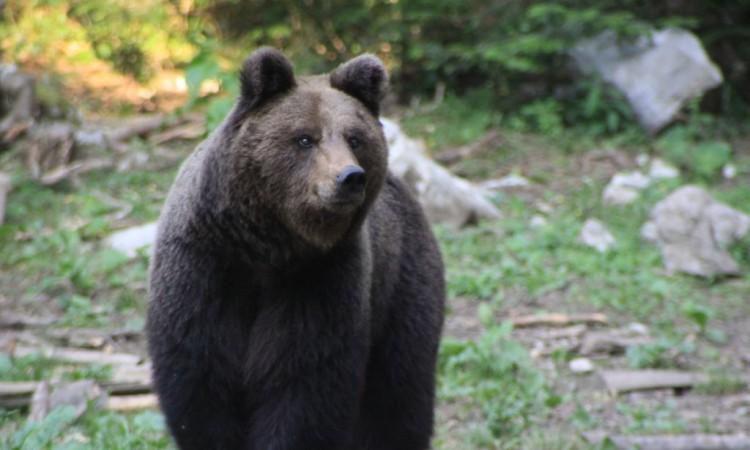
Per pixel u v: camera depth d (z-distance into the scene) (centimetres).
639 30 2053
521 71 2133
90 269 1320
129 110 2008
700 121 2036
